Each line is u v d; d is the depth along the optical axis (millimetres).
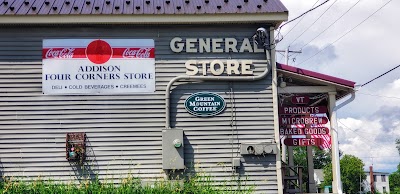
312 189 16812
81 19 14070
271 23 14594
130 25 14398
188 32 14531
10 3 14570
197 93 14266
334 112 14727
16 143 13750
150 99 14172
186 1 14938
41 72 14086
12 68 14047
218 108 14219
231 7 14633
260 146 13969
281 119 14828
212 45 14469
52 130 13867
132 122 14031
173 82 14172
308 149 17234
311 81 14867
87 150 13852
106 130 13953
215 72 14320
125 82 14195
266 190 13922
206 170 13930
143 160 13875
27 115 13883
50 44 14211
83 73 14164
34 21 13984
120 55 14297
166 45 14422
